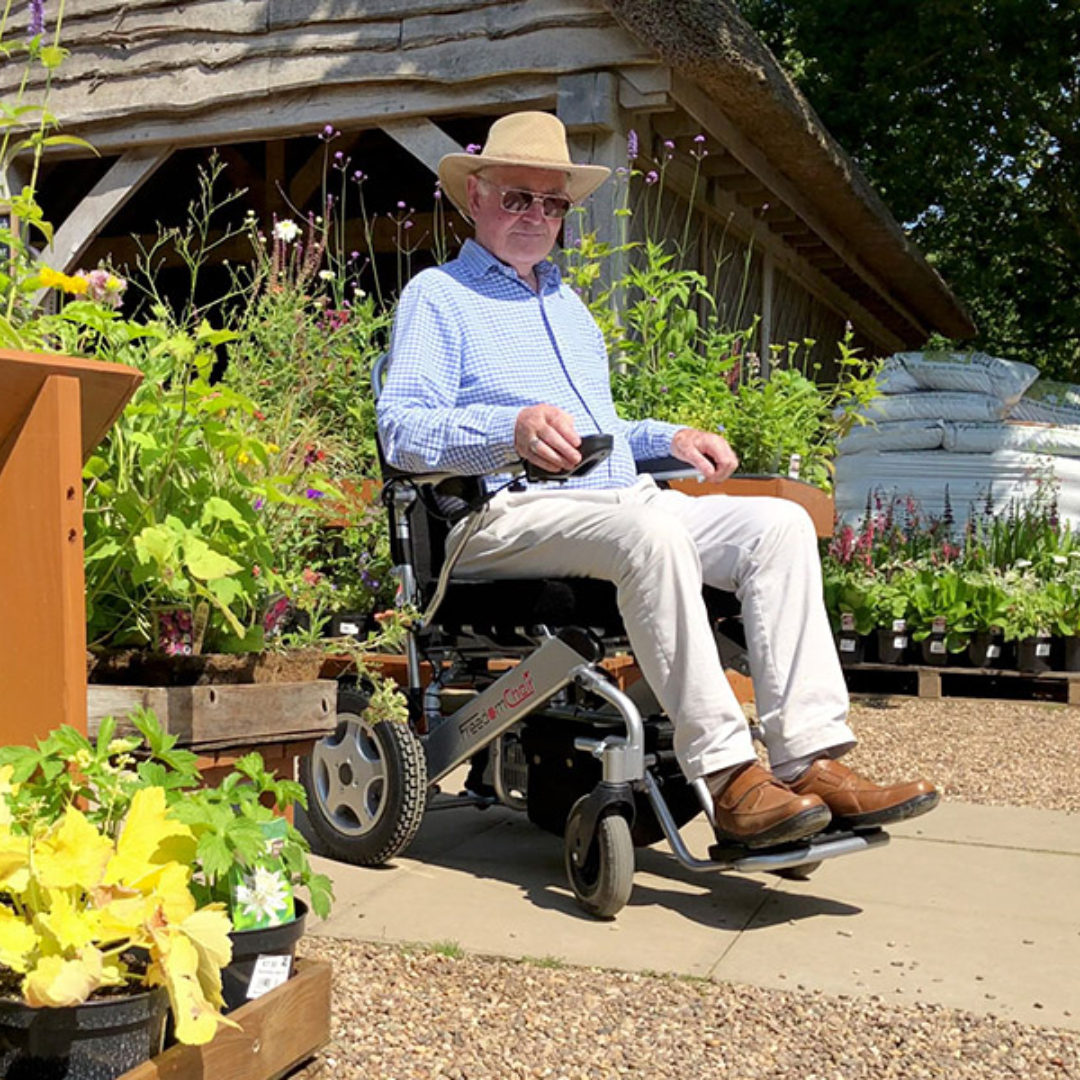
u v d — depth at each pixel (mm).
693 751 2867
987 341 17891
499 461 3002
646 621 2893
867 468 8031
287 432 3398
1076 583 6777
